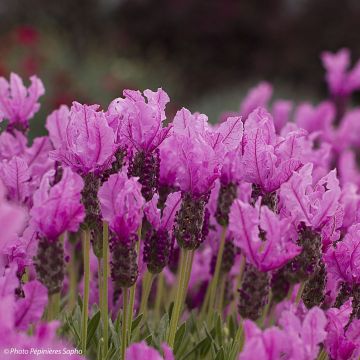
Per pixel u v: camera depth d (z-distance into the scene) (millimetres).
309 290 753
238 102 3184
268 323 840
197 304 898
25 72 2582
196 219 745
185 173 740
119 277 731
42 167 823
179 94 3645
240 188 814
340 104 1367
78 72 3035
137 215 724
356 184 976
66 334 798
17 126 837
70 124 747
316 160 873
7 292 689
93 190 740
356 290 752
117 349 766
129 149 764
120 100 753
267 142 768
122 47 4012
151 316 891
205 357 800
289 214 753
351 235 751
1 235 643
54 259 711
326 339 722
